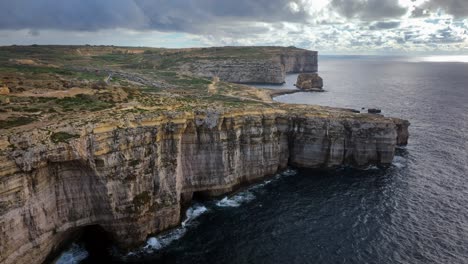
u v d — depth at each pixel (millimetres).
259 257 51469
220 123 67875
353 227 59719
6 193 40375
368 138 86438
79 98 67125
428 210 65438
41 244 45156
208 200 69750
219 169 68938
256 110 78062
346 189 74875
